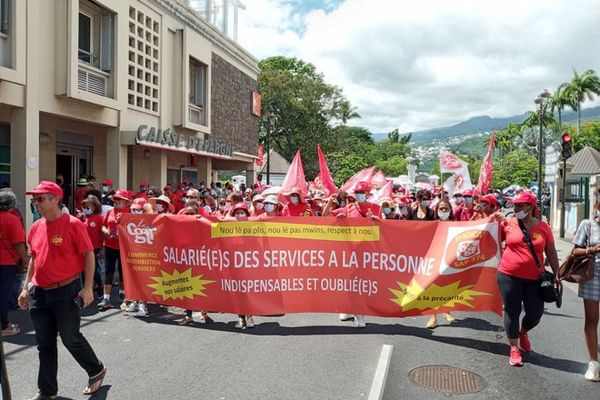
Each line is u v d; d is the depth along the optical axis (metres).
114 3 16.06
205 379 5.40
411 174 34.53
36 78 13.00
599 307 5.57
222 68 25.11
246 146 28.77
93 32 15.96
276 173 52.25
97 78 15.80
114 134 16.80
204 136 23.38
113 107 15.99
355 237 7.18
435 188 13.61
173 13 20.02
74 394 5.02
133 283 7.84
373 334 7.09
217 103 24.56
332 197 10.11
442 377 5.54
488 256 6.81
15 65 12.20
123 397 4.95
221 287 7.41
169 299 7.66
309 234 7.26
